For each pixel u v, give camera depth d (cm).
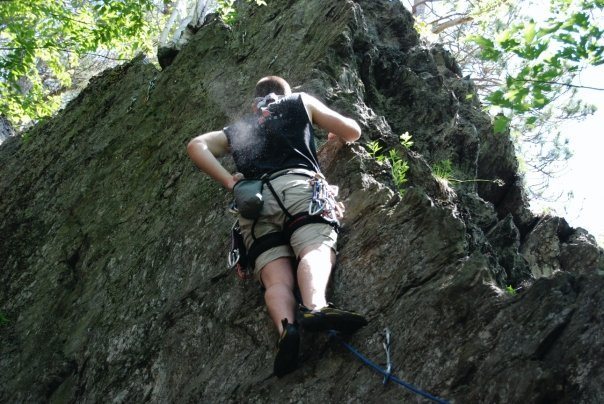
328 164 443
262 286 366
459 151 608
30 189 696
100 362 441
